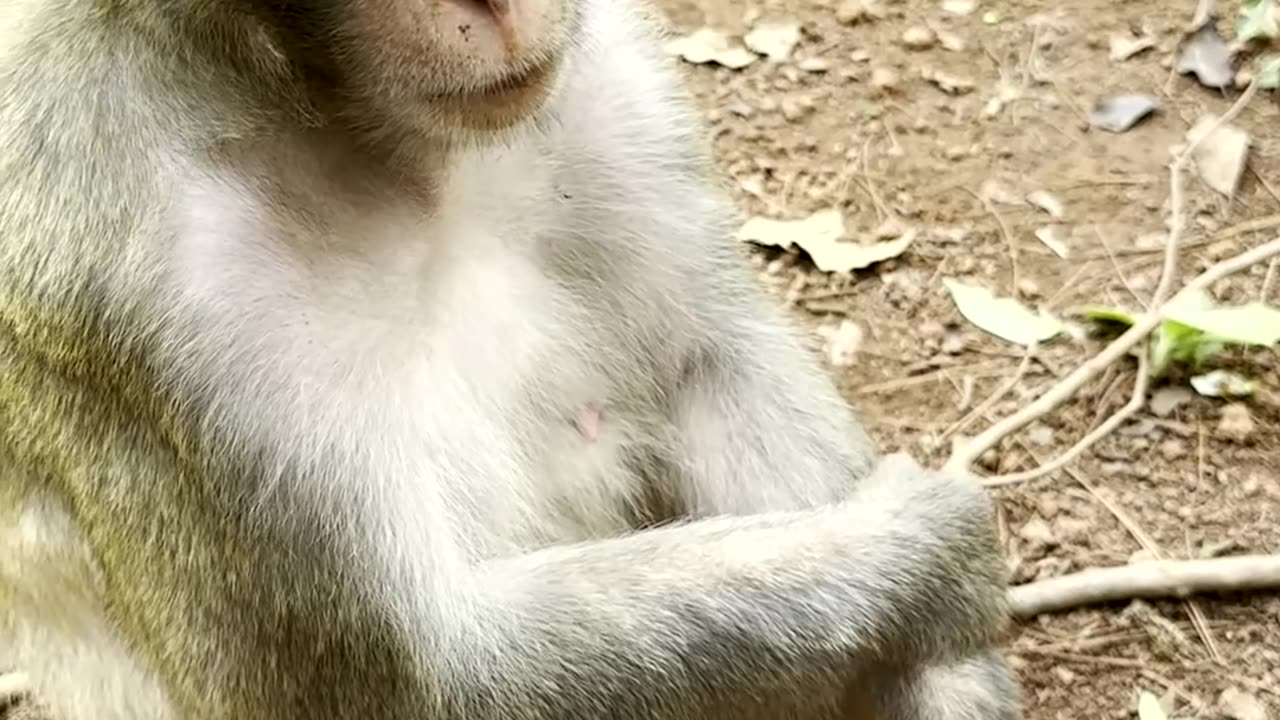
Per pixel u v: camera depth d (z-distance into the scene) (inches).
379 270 17.8
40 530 19.1
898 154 34.8
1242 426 28.3
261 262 16.9
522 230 19.8
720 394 21.9
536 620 17.9
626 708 18.0
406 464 17.7
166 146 16.5
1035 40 36.9
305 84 16.8
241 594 17.3
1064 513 27.5
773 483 21.7
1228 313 28.6
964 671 20.2
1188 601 25.9
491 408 19.0
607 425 21.0
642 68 20.7
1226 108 34.8
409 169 17.9
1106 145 34.4
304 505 17.1
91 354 16.9
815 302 31.8
